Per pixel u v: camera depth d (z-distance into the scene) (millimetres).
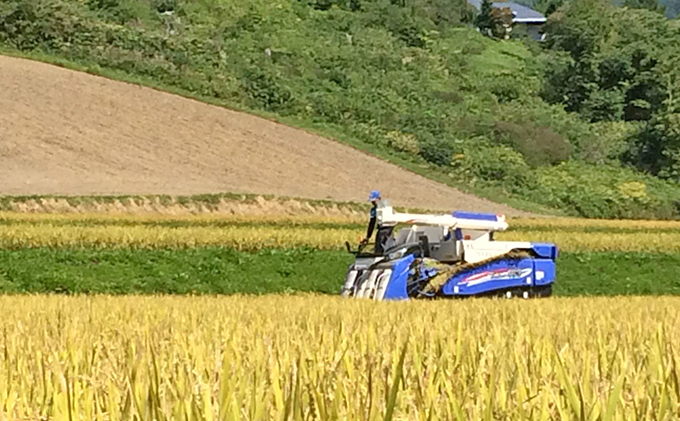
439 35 125500
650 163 91188
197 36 99750
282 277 33562
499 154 82750
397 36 119000
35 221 42344
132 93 74875
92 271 32500
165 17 101188
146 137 68188
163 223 44375
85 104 70688
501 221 23000
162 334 10875
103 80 75938
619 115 104750
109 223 43125
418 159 78500
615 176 86438
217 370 7066
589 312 16453
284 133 75312
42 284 31016
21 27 80562
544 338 9711
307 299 21125
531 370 7414
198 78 82688
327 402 5941
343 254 35500
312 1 121125
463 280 22188
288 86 89812
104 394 6352
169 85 80000
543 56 121250
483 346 9180
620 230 49531
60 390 6445
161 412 5613
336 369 6961
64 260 33031
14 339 9766
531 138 89438
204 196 56969
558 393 6250
